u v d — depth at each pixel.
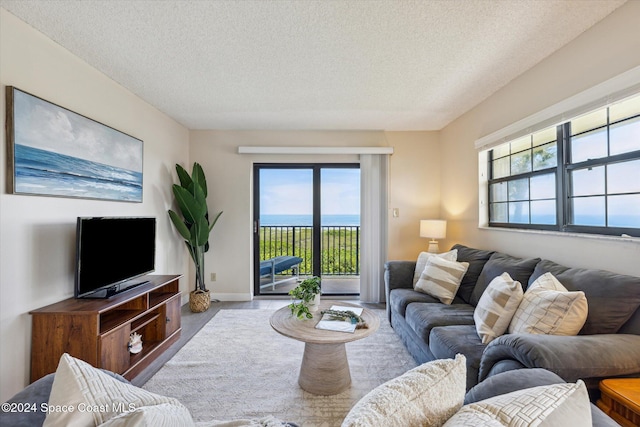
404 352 2.39
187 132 3.89
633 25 1.58
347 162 4.03
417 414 0.65
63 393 0.70
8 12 1.65
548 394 0.66
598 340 1.24
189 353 2.39
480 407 0.66
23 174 1.71
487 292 1.86
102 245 2.06
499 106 2.71
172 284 2.74
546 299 1.49
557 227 2.15
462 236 3.39
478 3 1.61
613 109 1.76
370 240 3.93
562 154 2.11
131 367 2.02
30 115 1.75
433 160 3.98
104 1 1.58
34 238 1.79
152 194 3.09
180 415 0.76
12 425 0.75
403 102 3.02
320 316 2.07
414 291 2.74
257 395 1.83
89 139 2.21
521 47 2.04
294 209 4.17
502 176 2.84
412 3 1.61
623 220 1.71
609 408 1.08
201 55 2.13
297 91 2.75
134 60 2.19
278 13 1.69
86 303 1.92
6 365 1.64
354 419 0.58
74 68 2.10
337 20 1.75
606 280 1.52
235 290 3.94
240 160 3.94
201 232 3.45
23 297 1.72
